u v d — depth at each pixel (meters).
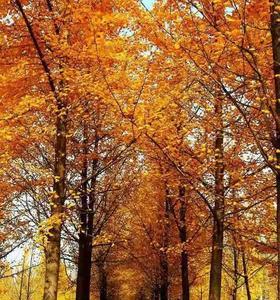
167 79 6.70
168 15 5.93
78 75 6.09
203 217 10.10
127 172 9.49
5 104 6.37
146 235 14.44
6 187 7.95
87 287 10.77
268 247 9.22
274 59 5.40
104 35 6.25
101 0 6.48
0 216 8.31
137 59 6.33
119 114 6.17
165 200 12.27
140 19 6.14
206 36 5.86
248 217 8.73
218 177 7.83
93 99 6.62
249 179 7.72
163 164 7.96
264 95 5.13
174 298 19.31
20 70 6.23
